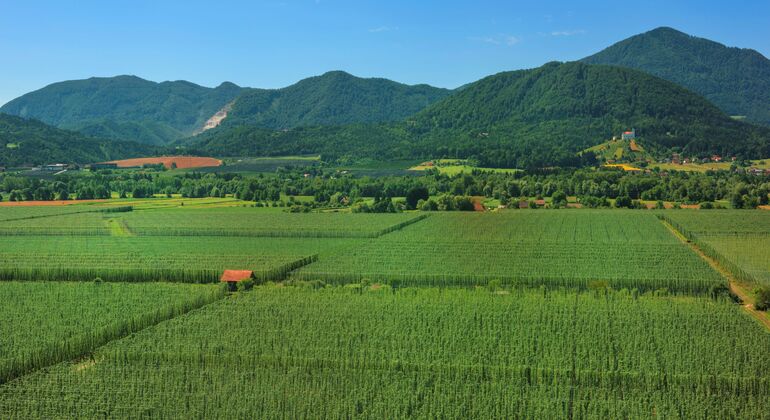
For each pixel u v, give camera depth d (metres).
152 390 78.19
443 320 100.44
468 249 164.50
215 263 147.12
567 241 177.12
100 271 139.62
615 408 73.56
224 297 118.38
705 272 134.75
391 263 147.38
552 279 130.00
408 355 87.50
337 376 81.25
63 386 79.31
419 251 162.12
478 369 82.81
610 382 80.31
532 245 169.50
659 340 91.94
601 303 110.19
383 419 72.25
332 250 165.88
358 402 75.50
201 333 95.44
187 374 82.06
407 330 96.31
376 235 190.38
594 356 86.75
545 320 100.06
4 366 83.12
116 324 98.81
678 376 80.19
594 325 97.38
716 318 101.38
